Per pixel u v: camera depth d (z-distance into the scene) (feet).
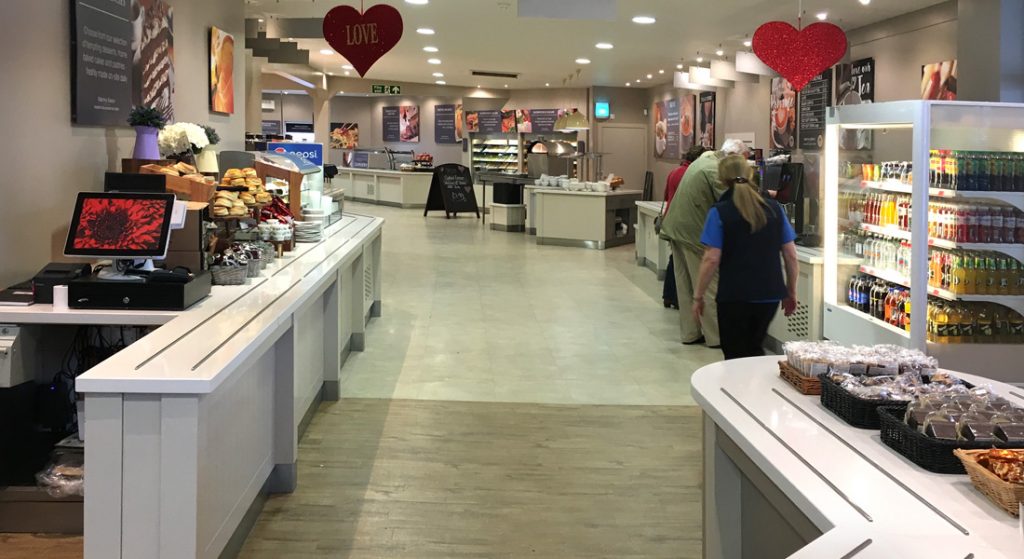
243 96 25.93
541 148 57.21
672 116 61.93
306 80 59.72
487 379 19.10
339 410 16.55
